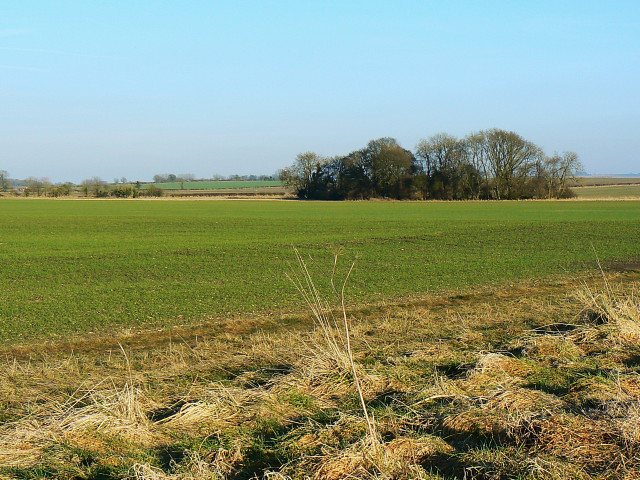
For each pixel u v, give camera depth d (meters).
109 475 4.86
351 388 6.64
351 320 11.81
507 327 9.57
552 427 5.33
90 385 6.95
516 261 21.48
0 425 5.80
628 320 8.94
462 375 6.99
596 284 16.23
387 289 15.69
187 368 7.65
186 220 47.19
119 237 33.09
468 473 4.81
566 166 90.50
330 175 103.31
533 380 6.77
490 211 57.44
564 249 25.23
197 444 5.26
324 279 17.61
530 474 4.63
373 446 5.02
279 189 156.75
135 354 9.16
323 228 38.31
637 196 104.56
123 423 5.65
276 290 15.76
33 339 10.50
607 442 5.13
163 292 15.55
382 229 37.00
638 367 7.04
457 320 10.57
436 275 18.19
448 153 94.56
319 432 5.38
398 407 6.02
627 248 25.28
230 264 21.59
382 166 95.81
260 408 6.00
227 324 11.64
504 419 5.53
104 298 14.71
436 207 67.50
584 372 7.02
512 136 89.88
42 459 5.04
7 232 36.75
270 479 4.67
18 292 15.77
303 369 7.03
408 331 9.67
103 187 123.50
